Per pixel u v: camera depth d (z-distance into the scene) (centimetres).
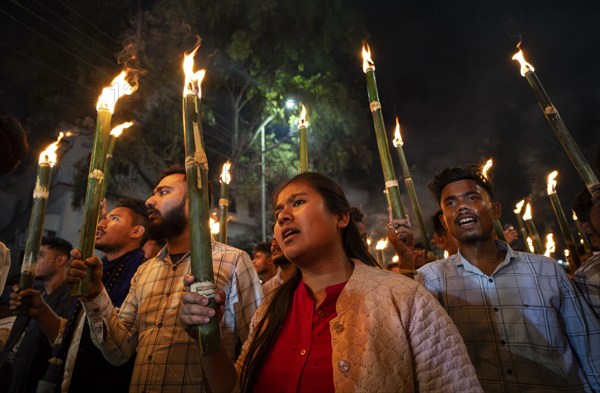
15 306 159
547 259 204
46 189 164
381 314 120
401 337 117
